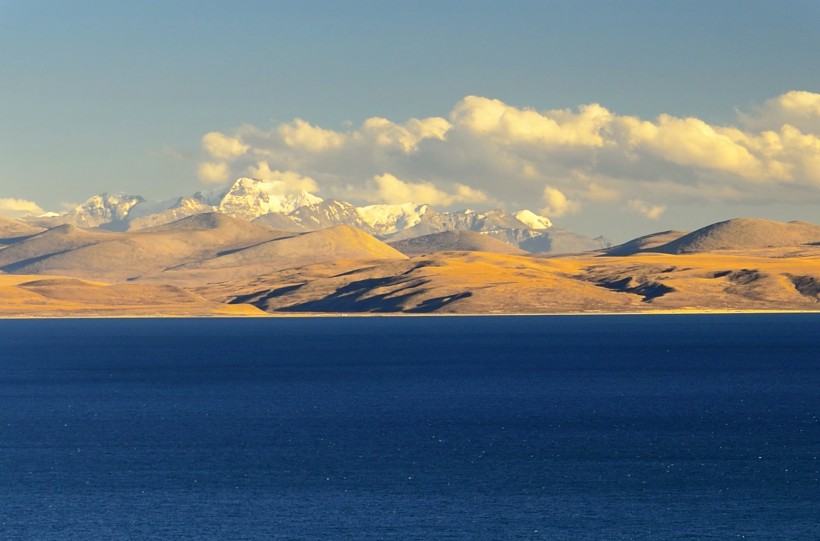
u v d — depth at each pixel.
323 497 143.25
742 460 166.88
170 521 131.75
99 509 137.50
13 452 176.38
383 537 125.12
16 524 130.75
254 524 130.50
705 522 131.12
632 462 165.38
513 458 168.75
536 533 126.69
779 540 124.19
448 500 141.38
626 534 126.25
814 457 169.00
